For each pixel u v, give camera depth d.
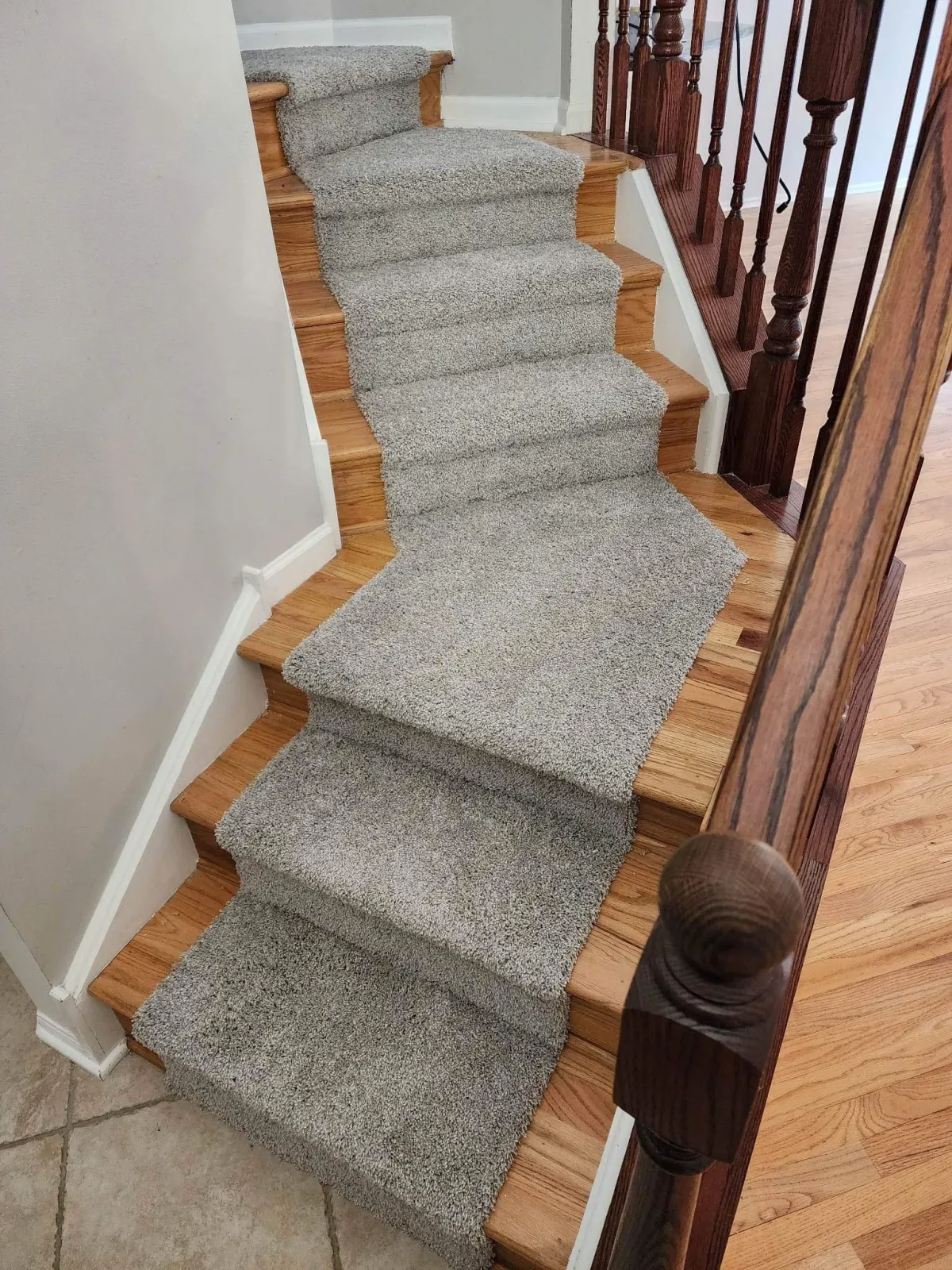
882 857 1.74
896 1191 1.29
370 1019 1.40
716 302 2.06
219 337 1.46
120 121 1.18
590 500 2.03
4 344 1.08
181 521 1.46
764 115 4.26
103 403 1.25
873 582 0.67
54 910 1.37
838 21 1.44
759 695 0.63
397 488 1.92
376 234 2.09
